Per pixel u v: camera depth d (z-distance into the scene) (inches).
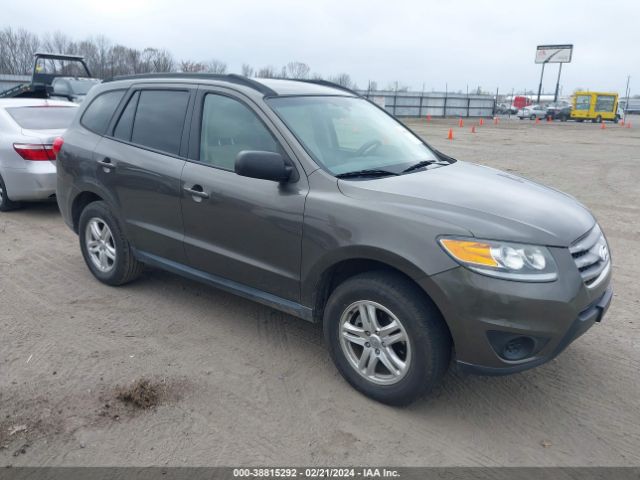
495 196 133.6
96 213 193.2
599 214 329.7
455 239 116.0
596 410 132.2
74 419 124.9
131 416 126.5
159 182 168.2
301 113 154.9
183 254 168.6
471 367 118.8
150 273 213.6
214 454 114.8
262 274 148.6
